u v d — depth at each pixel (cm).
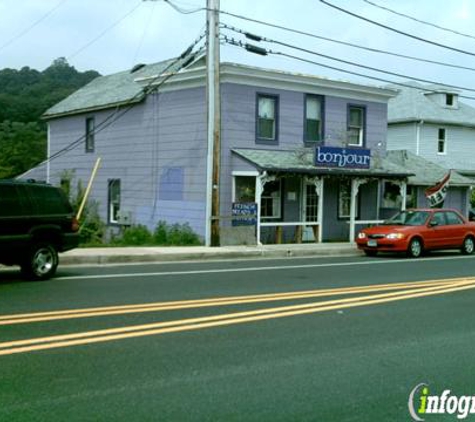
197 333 838
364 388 628
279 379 648
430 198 2730
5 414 532
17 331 826
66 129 3209
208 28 2006
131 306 1019
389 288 1297
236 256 1961
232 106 2302
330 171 2341
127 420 523
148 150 2625
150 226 2614
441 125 3969
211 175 2058
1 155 4362
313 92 2512
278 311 1006
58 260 1498
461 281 1430
